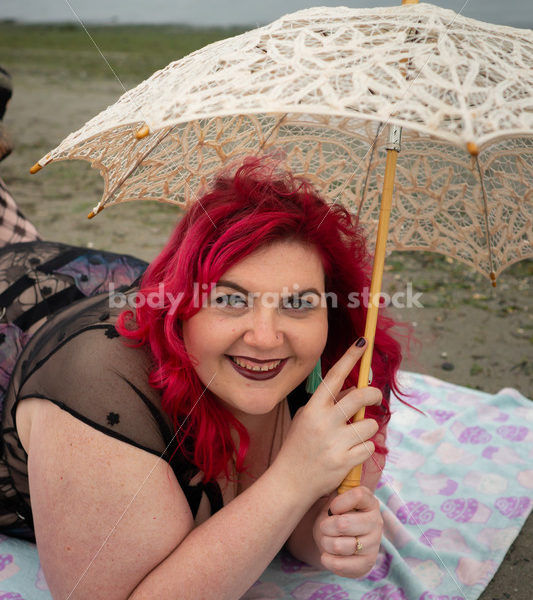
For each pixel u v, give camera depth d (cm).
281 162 174
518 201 179
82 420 132
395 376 190
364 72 106
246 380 138
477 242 193
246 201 135
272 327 131
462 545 219
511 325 399
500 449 265
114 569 133
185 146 170
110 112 139
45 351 152
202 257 132
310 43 121
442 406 299
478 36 122
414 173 184
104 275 203
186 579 131
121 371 138
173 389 138
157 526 133
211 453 147
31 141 812
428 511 234
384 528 223
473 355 363
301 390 176
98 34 1755
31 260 198
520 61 116
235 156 173
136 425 134
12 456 169
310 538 185
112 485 130
